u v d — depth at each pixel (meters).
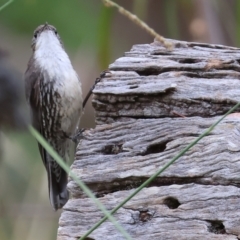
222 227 5.82
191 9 11.31
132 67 7.29
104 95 6.92
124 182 6.25
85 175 6.32
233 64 7.20
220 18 11.62
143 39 13.38
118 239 5.98
